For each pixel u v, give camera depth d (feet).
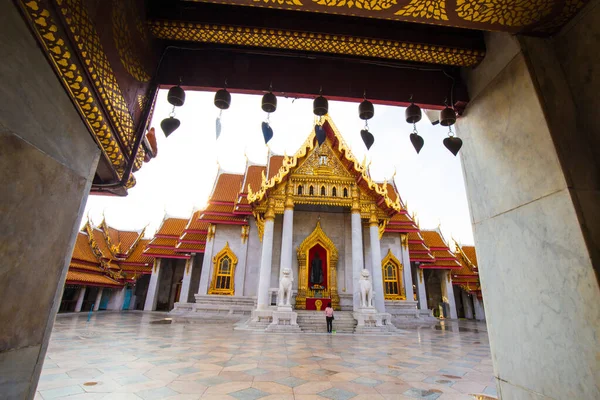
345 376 22.81
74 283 89.20
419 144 15.83
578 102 11.51
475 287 125.29
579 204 9.97
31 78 7.15
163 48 15.30
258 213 72.18
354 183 70.49
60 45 7.36
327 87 16.34
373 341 43.96
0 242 6.50
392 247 88.17
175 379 21.18
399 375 23.41
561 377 10.00
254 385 20.11
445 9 10.96
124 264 120.06
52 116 8.02
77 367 24.31
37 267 7.84
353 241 65.41
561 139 10.85
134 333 46.50
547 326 10.63
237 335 46.78
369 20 14.11
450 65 15.40
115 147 11.02
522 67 12.14
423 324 77.20
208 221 87.76
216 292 81.56
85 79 8.64
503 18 11.47
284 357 29.76
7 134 6.53
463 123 16.10
